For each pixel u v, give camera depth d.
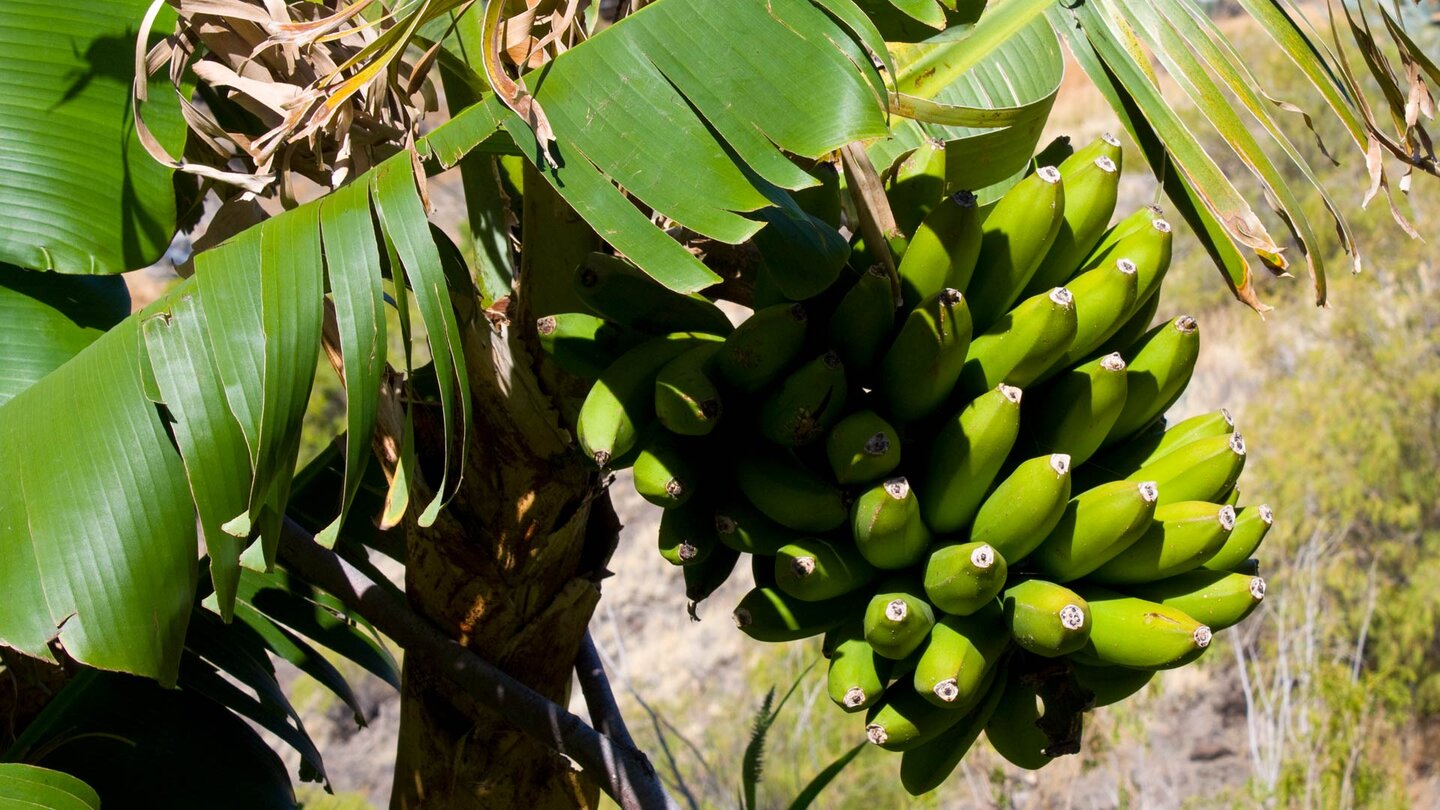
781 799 6.26
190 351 1.58
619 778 1.85
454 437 1.89
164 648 1.57
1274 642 7.04
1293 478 7.59
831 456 1.63
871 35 1.60
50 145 1.77
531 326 1.84
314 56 1.75
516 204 1.95
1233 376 9.40
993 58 1.99
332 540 1.54
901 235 1.71
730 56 1.61
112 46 1.81
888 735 1.66
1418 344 8.22
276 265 1.58
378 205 1.58
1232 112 1.78
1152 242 1.68
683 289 1.55
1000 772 6.15
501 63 1.61
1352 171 9.67
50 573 1.56
